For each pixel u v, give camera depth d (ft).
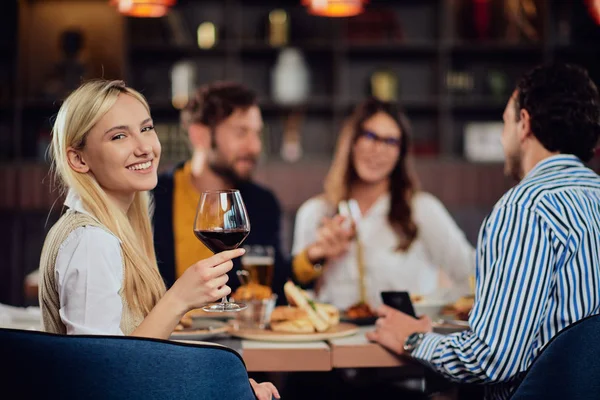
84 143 5.02
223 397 4.25
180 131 17.11
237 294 6.77
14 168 17.02
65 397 4.02
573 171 5.72
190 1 17.76
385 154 9.93
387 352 6.13
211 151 9.38
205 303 4.67
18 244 17.17
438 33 17.99
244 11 17.94
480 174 17.21
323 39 17.84
